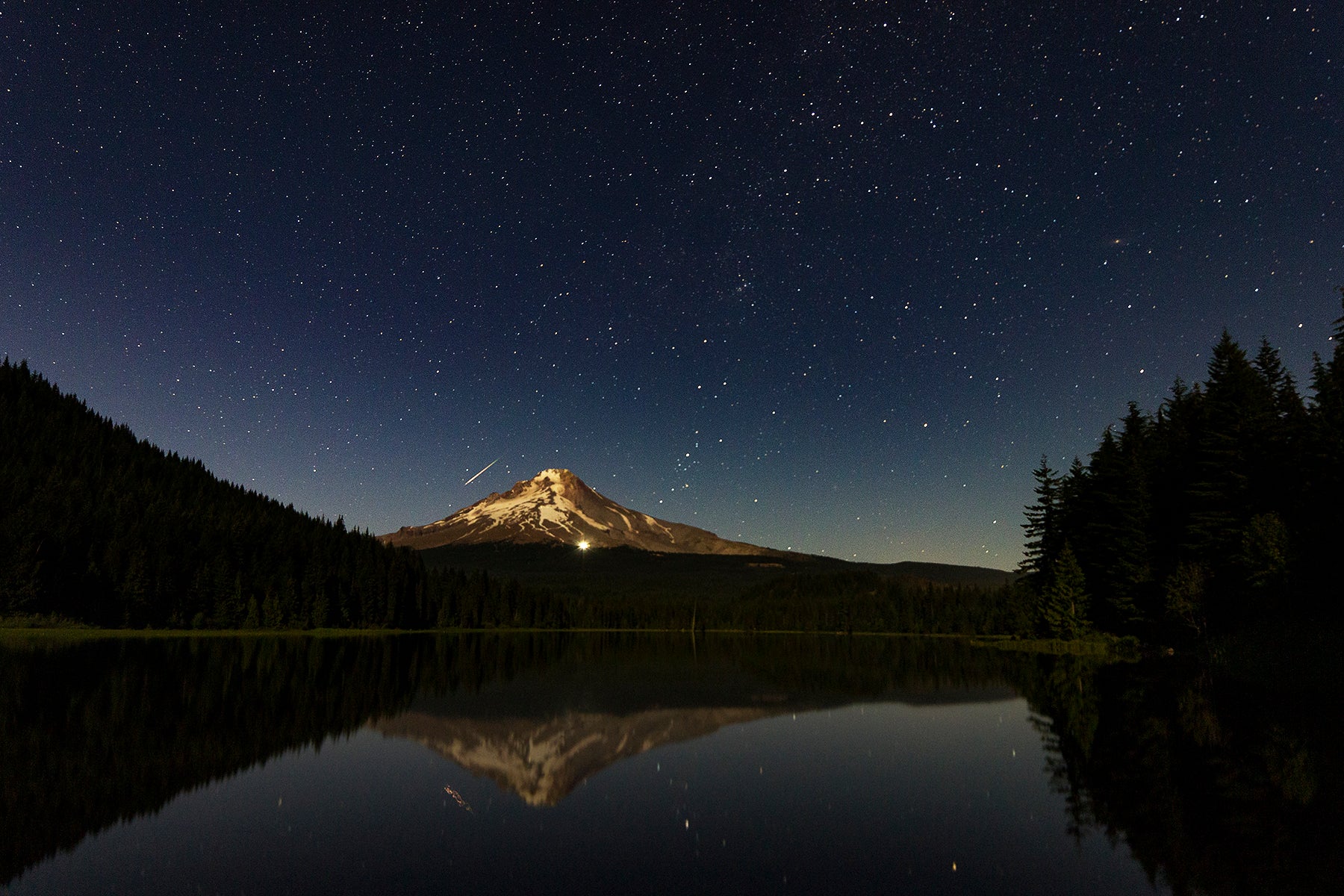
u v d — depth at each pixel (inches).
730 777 542.9
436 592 5285.4
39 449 4923.7
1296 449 1758.1
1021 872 333.7
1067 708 890.1
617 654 2443.4
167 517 4347.9
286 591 4077.3
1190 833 390.9
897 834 395.9
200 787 504.7
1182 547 1946.4
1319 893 306.7
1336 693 975.0
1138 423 2566.4
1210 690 1024.2
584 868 342.3
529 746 672.4
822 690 1188.5
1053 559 2672.2
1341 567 1411.2
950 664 1806.1
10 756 594.2
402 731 746.2
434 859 354.6
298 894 309.1
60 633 3024.1
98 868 341.7
